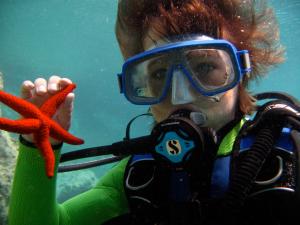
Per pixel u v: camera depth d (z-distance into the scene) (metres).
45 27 8.70
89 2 6.16
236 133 0.38
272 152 0.34
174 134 0.32
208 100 0.36
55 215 0.37
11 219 0.36
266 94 0.47
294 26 5.88
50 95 0.31
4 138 1.35
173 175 0.35
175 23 0.36
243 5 0.41
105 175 0.49
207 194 0.35
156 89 0.38
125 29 0.43
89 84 8.37
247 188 0.31
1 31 8.98
